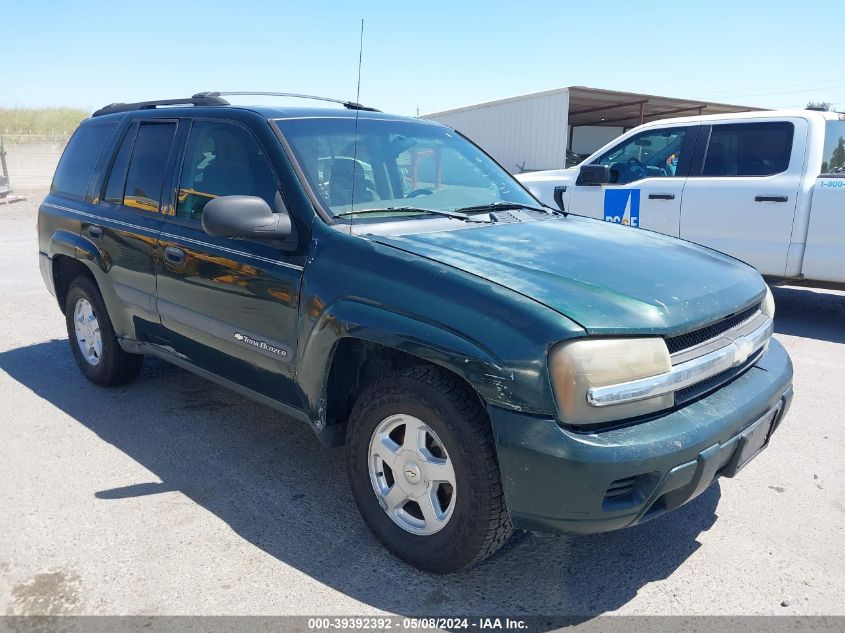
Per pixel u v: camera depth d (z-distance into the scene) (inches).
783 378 122.1
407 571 114.4
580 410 93.0
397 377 110.6
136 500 135.8
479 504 101.7
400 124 160.9
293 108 149.8
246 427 171.0
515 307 97.7
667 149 303.4
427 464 109.3
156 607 104.9
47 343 242.2
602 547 122.8
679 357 103.0
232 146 144.4
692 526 129.9
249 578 112.0
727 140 284.7
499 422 96.1
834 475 150.0
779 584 112.3
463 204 149.7
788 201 264.7
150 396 190.4
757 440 115.7
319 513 132.0
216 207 119.6
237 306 136.1
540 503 95.0
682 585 112.0
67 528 125.4
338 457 155.7
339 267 117.3
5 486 140.8
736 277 124.0
